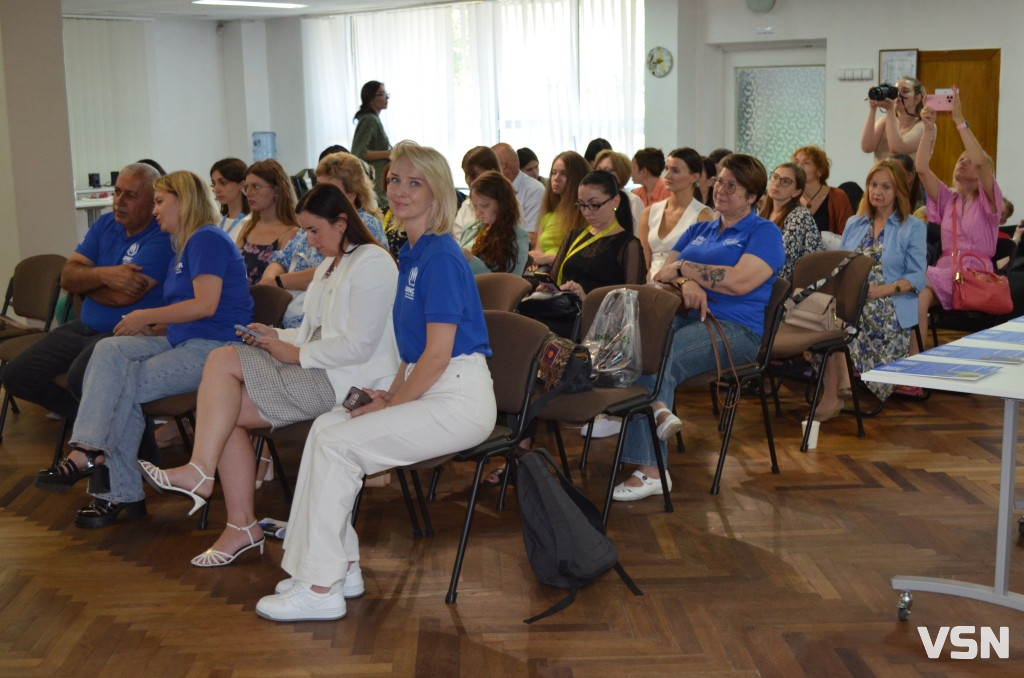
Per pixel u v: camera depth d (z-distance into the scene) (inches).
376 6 452.8
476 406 117.6
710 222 173.9
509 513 150.6
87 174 457.1
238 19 496.1
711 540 138.9
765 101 385.1
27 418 206.2
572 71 416.2
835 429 191.2
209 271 146.9
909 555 132.6
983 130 336.2
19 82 260.7
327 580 116.1
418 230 119.6
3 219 265.1
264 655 110.0
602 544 121.7
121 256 169.5
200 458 125.6
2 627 117.3
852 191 305.4
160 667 108.1
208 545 140.5
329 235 128.6
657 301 145.8
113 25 459.8
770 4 364.8
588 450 169.6
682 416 201.5
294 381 126.9
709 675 104.4
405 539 141.1
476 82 442.6
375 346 127.6
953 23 335.0
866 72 350.9
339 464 114.8
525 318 129.0
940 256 237.8
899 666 105.5
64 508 155.6
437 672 106.0
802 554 133.7
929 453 175.2
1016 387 102.6
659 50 381.1
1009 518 114.7
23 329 201.3
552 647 110.7
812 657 107.5
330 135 496.7
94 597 124.8
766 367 163.6
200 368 145.9
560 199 220.2
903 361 116.4
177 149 495.5
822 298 180.4
